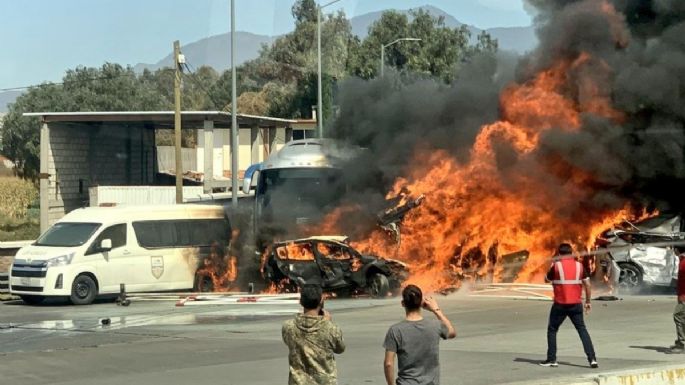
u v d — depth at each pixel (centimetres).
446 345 1347
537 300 1989
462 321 1650
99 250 2214
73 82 7281
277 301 2031
